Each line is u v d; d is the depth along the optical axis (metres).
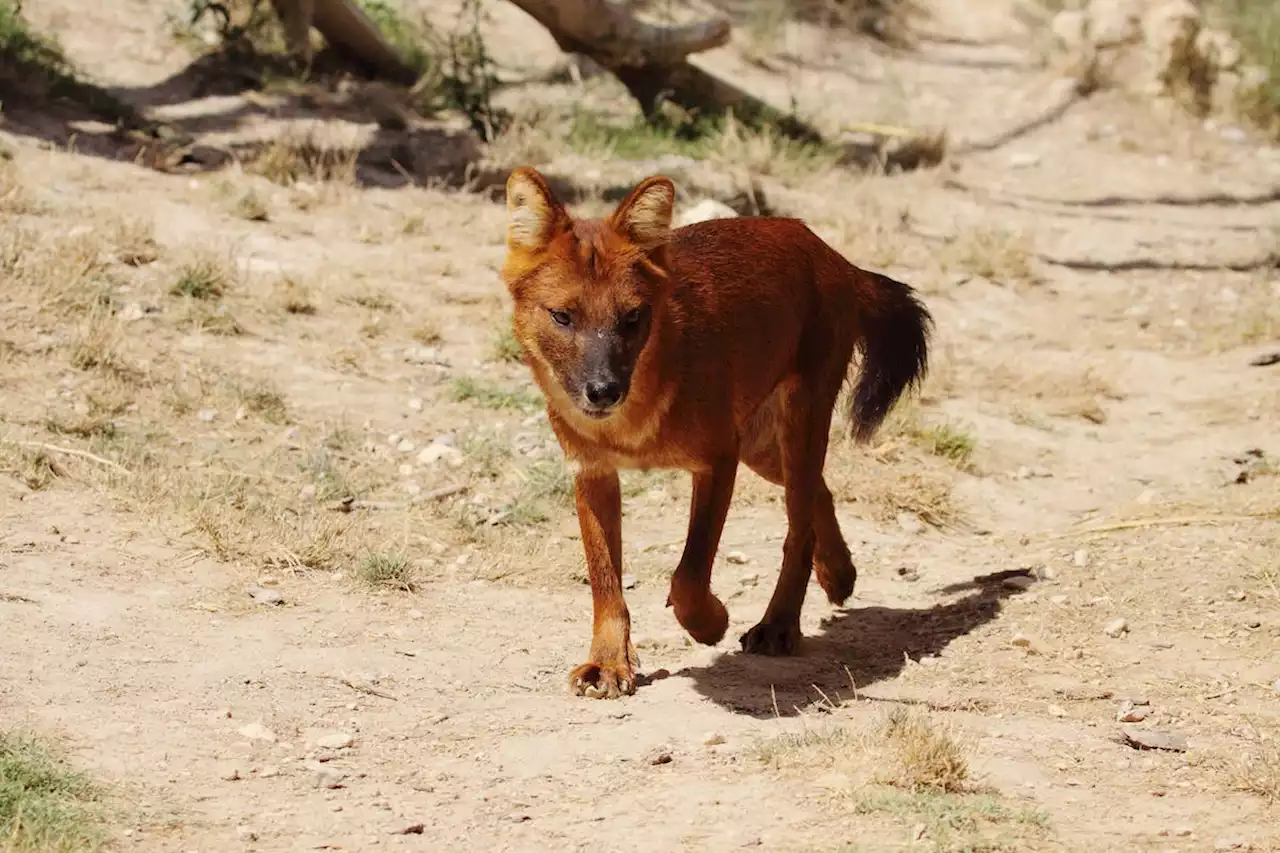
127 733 7.46
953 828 6.68
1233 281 18.62
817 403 9.72
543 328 8.28
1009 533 12.05
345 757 7.47
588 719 8.12
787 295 9.35
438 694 8.41
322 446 11.98
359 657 8.83
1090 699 8.70
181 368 12.77
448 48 21.77
